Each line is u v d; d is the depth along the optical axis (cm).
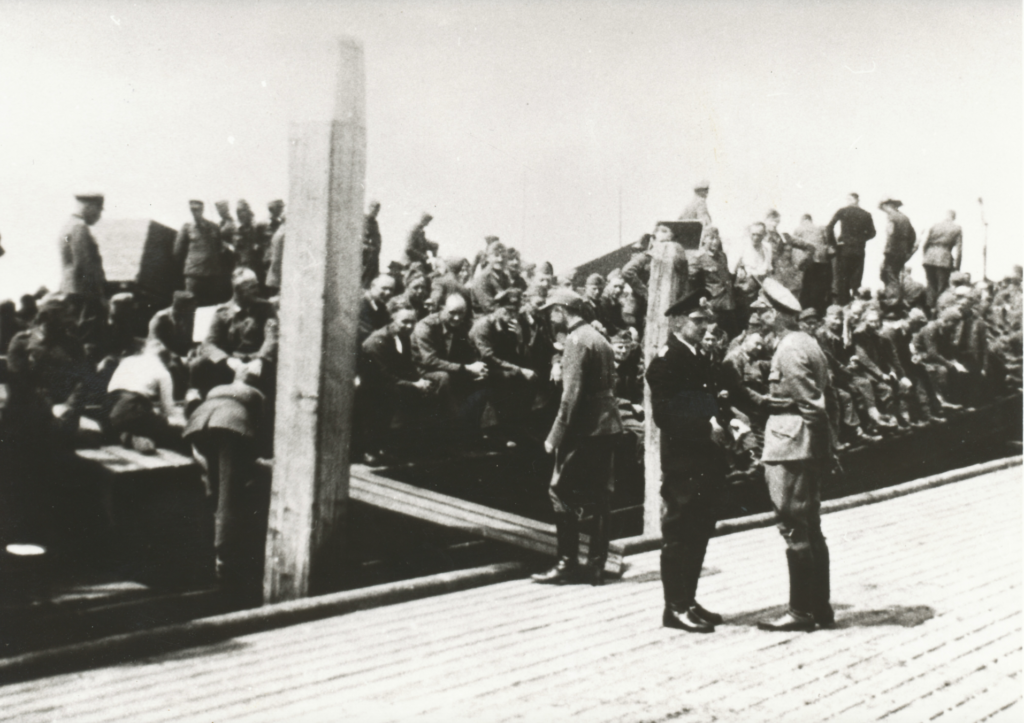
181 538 617
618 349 1030
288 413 640
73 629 548
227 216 707
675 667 550
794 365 628
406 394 827
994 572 829
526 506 898
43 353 577
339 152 639
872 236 1429
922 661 582
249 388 644
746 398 651
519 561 799
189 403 660
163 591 603
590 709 479
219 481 630
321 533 641
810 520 636
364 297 823
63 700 460
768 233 1302
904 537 983
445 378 858
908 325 1460
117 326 629
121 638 534
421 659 548
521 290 1048
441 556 771
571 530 742
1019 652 605
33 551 560
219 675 507
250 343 705
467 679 517
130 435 618
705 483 626
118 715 443
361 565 714
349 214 647
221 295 707
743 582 778
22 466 564
